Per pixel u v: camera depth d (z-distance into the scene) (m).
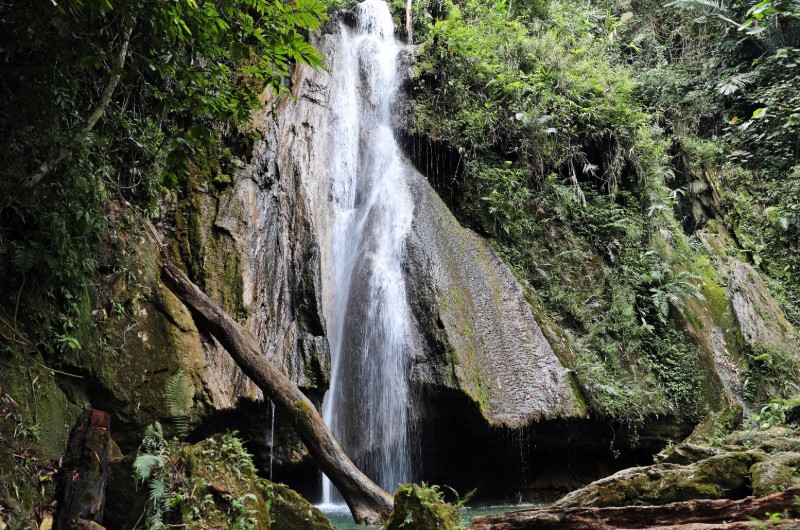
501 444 8.09
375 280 8.72
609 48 14.85
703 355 10.51
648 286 11.05
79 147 5.88
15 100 5.29
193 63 5.87
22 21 4.93
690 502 4.51
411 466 8.21
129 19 4.64
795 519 4.02
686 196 13.70
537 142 11.27
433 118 10.89
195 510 4.14
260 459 6.96
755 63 15.18
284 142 8.61
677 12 16.41
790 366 10.76
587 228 11.26
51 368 5.35
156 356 6.21
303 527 4.57
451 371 7.97
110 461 4.59
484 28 12.02
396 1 12.68
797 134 14.26
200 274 7.06
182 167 6.03
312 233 8.19
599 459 9.25
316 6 4.79
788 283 13.09
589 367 9.02
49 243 5.49
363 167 10.02
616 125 11.90
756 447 6.24
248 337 6.59
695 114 15.10
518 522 4.71
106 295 6.07
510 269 9.91
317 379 7.42
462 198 10.66
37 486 4.35
